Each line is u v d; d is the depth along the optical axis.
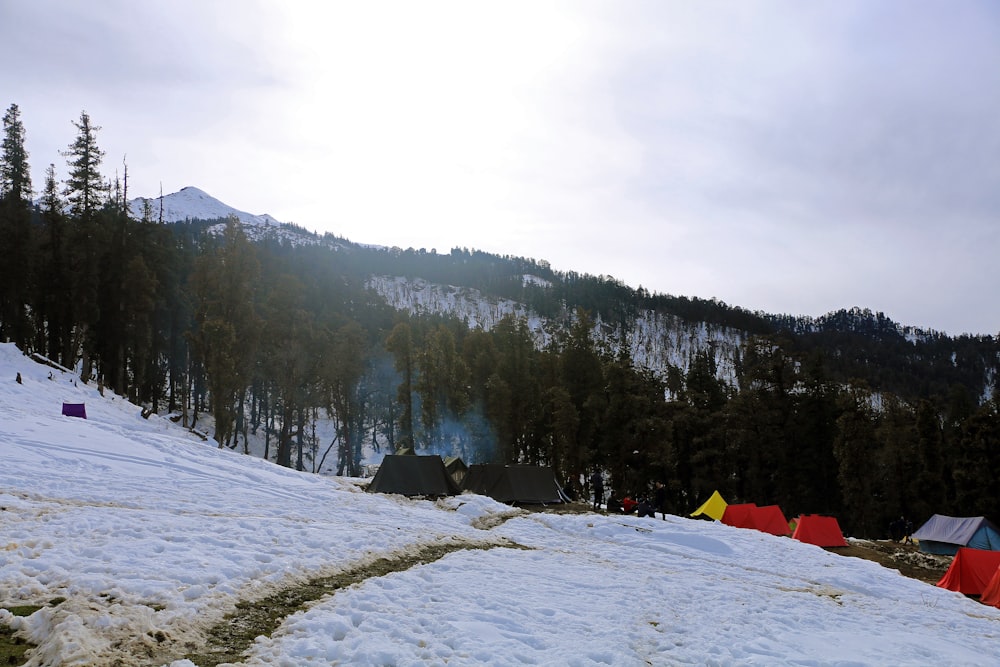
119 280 60.66
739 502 65.69
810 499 59.66
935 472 57.50
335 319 79.69
